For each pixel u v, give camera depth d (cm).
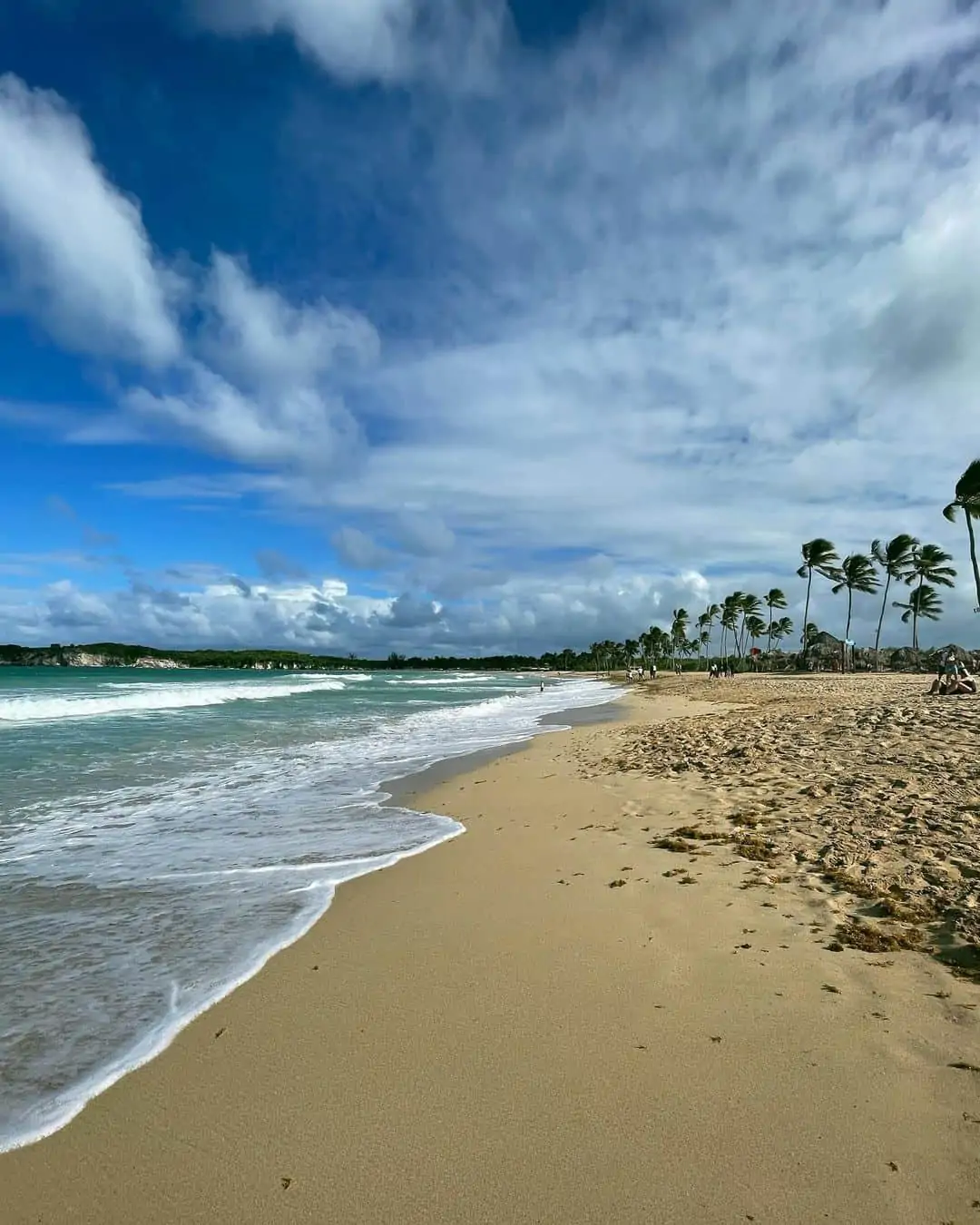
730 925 552
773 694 3381
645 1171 298
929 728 1272
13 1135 330
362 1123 334
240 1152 317
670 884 654
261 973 498
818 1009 421
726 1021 413
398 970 498
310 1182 298
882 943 502
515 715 2959
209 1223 278
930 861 635
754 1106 336
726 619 11388
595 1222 272
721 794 988
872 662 8738
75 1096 359
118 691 4134
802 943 513
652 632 13475
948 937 502
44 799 1113
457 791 1177
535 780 1259
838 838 726
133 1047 404
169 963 516
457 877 709
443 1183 295
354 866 754
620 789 1111
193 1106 350
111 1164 311
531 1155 309
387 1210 282
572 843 821
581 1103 343
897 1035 390
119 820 966
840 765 1059
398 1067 379
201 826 936
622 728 2162
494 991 463
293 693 4738
